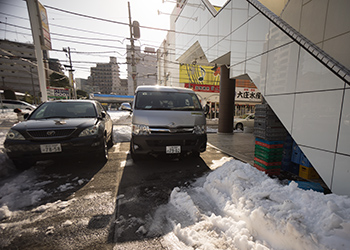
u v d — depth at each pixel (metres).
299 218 1.36
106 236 1.53
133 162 3.61
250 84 19.50
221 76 8.13
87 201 2.11
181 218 1.79
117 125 9.82
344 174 1.83
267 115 2.87
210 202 2.12
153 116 3.21
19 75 49.31
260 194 1.83
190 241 1.46
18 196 2.16
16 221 1.71
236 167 2.46
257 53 3.48
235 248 1.38
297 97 2.43
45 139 2.76
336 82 1.88
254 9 3.58
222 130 8.27
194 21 8.12
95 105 4.12
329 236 1.20
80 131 3.00
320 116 2.09
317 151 2.14
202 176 2.95
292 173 3.10
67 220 1.74
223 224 1.63
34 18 12.17
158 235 1.54
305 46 2.23
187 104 3.91
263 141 3.02
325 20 2.83
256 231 1.50
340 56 2.62
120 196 2.24
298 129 2.42
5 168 2.89
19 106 14.83
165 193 2.34
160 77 24.75
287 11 3.63
